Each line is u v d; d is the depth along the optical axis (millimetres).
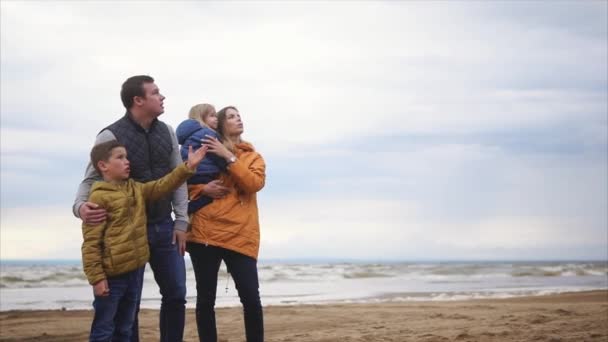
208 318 4812
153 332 7848
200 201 4742
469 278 34656
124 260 3973
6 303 15336
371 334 7191
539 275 39938
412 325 8078
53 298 17312
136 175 4379
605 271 42719
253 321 4809
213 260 4777
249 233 4773
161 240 4430
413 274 42281
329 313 10023
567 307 10383
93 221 3893
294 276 36875
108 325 3990
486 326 7672
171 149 4590
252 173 4734
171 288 4496
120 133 4336
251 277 4781
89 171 4234
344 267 53594
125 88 4402
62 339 7629
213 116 5000
